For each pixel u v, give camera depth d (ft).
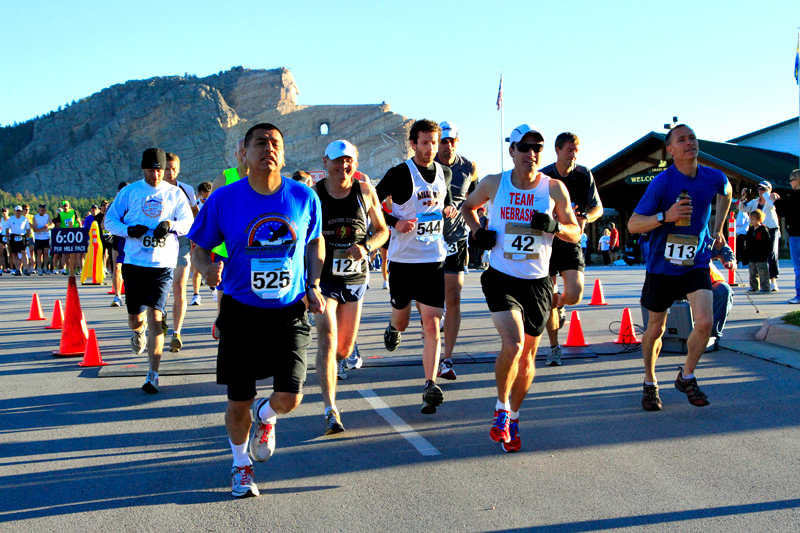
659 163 86.99
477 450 12.98
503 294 13.00
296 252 11.02
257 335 10.86
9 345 24.85
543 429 14.20
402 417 15.17
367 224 16.81
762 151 100.07
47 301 41.55
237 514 10.23
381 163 541.75
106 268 68.54
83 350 22.79
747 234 39.40
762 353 20.45
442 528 9.67
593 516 9.99
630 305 34.94
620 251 99.35
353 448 13.16
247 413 10.89
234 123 625.82
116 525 9.87
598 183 94.48
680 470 11.76
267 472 11.96
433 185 17.01
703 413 15.07
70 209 70.23
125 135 654.53
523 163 13.24
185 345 24.49
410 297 16.94
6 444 13.51
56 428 14.53
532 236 13.15
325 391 14.21
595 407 15.72
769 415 14.75
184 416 15.40
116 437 13.92
